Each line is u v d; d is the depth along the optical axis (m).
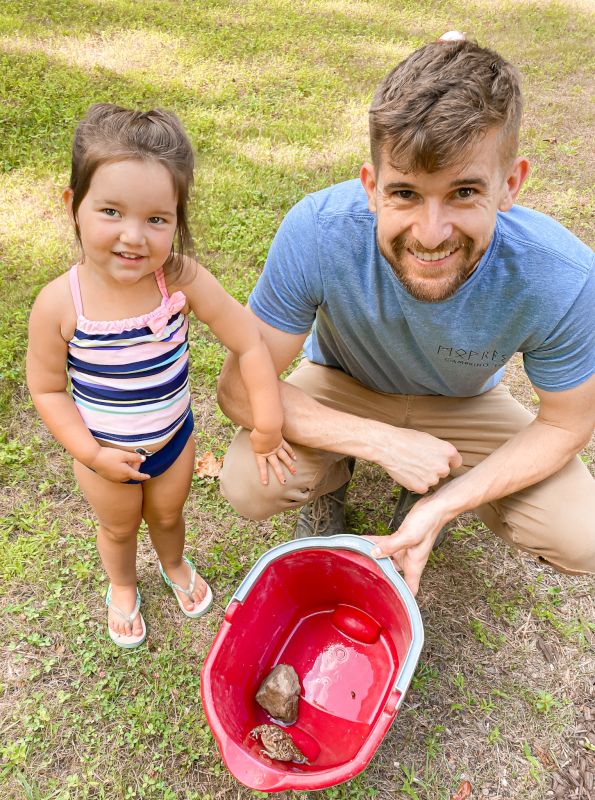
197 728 2.07
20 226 3.86
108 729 2.06
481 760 2.05
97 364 1.75
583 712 2.16
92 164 1.52
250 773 1.59
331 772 1.59
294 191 4.38
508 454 2.00
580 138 5.41
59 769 1.98
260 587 1.96
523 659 2.28
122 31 6.70
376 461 2.05
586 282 1.75
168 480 2.03
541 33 7.76
